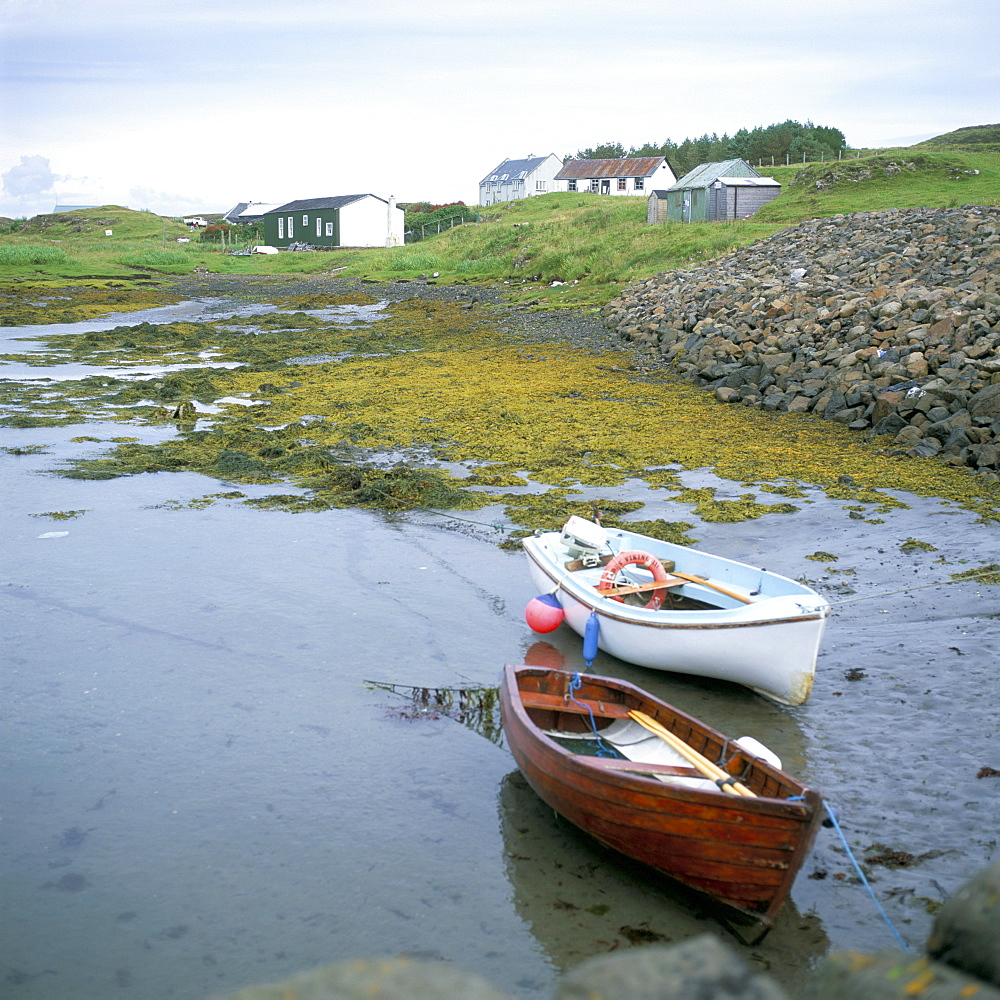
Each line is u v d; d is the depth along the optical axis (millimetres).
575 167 102500
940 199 48219
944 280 25906
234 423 22531
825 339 24625
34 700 8984
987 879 2242
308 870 6504
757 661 8680
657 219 59688
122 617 10992
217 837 6875
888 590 11352
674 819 5883
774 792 6230
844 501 15070
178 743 8227
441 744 8289
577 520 11664
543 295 48062
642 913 6098
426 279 61625
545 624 10281
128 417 23281
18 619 10914
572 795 6531
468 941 5805
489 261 62031
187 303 53750
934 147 85938
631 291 41125
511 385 26891
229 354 34812
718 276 36312
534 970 5555
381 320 44875
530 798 7480
